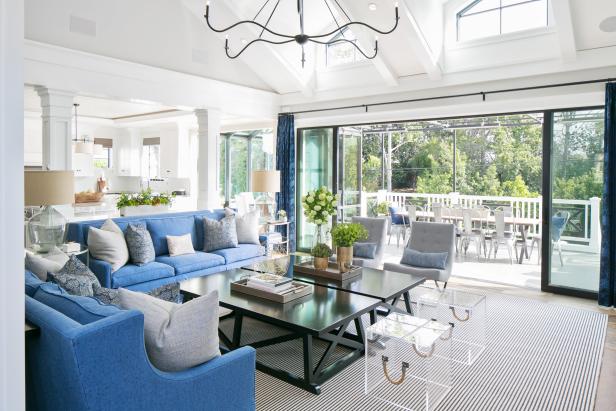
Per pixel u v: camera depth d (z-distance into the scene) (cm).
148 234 465
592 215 497
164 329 184
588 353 344
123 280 412
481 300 355
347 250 394
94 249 422
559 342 367
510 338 375
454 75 564
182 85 605
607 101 458
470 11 557
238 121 912
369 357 334
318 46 686
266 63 660
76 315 178
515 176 1083
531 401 271
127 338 162
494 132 1098
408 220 801
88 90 505
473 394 279
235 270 419
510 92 532
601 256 466
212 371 194
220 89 656
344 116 685
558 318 428
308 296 341
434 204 747
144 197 582
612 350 350
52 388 166
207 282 375
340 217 734
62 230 398
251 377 213
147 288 430
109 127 1154
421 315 433
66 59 484
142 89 559
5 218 118
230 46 646
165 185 980
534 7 513
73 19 489
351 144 756
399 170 1211
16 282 122
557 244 520
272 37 614
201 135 657
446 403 268
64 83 484
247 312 305
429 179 1173
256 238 577
